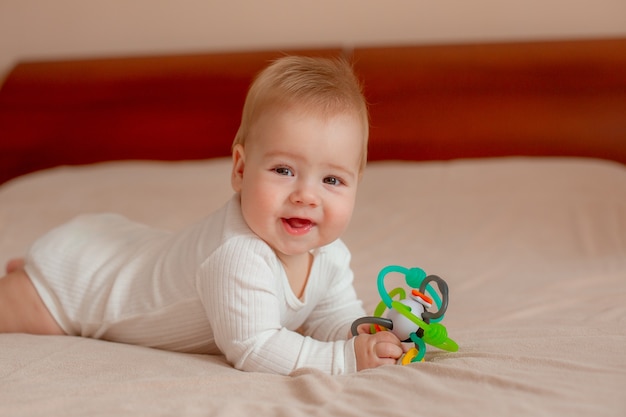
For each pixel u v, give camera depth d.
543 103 2.83
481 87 2.85
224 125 2.95
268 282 1.24
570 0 2.92
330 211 1.22
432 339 1.19
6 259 1.99
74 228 1.57
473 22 2.97
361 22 3.01
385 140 2.89
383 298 1.24
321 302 1.42
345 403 1.03
